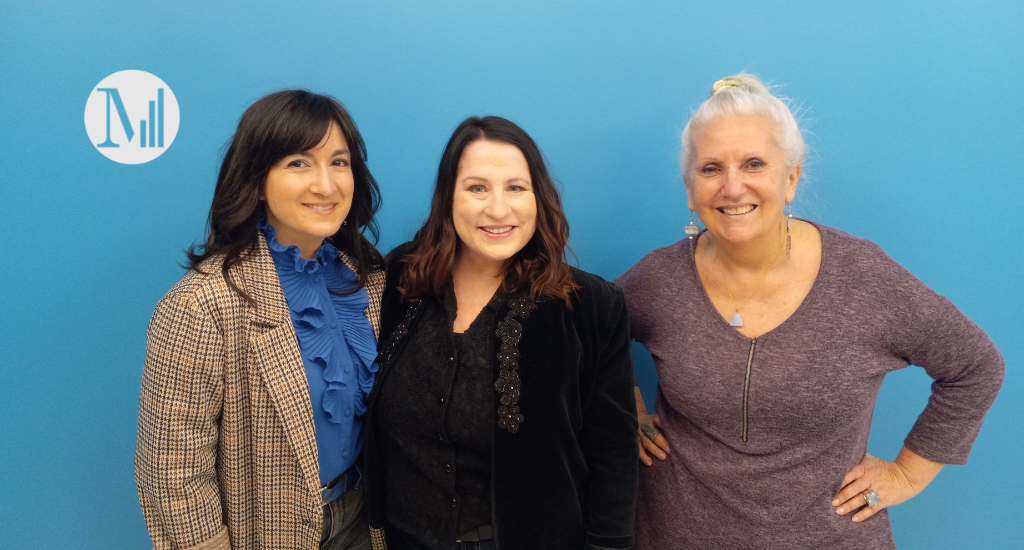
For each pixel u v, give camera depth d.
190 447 1.05
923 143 1.60
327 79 1.60
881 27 1.57
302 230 1.11
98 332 1.64
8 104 1.55
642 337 1.42
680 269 1.36
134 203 1.62
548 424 1.17
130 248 1.63
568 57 1.61
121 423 1.68
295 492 1.15
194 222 1.63
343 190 1.13
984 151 1.59
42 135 1.57
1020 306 1.64
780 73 1.60
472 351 1.19
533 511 1.17
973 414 1.25
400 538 1.31
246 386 1.10
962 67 1.57
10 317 1.61
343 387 1.20
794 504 1.24
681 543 1.34
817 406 1.18
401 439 1.23
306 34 1.58
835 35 1.58
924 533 1.78
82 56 1.55
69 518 1.70
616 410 1.24
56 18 1.54
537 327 1.19
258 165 1.06
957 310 1.19
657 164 1.65
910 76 1.58
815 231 1.27
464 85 1.62
